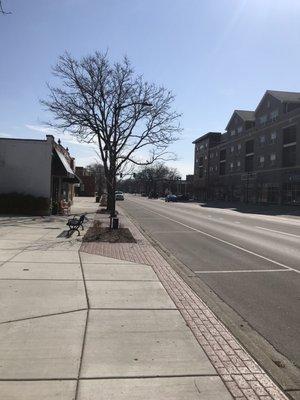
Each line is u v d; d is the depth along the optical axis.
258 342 6.36
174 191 160.00
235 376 4.89
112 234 17.97
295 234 22.27
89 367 4.99
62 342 5.72
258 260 13.65
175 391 4.49
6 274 9.72
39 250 13.38
